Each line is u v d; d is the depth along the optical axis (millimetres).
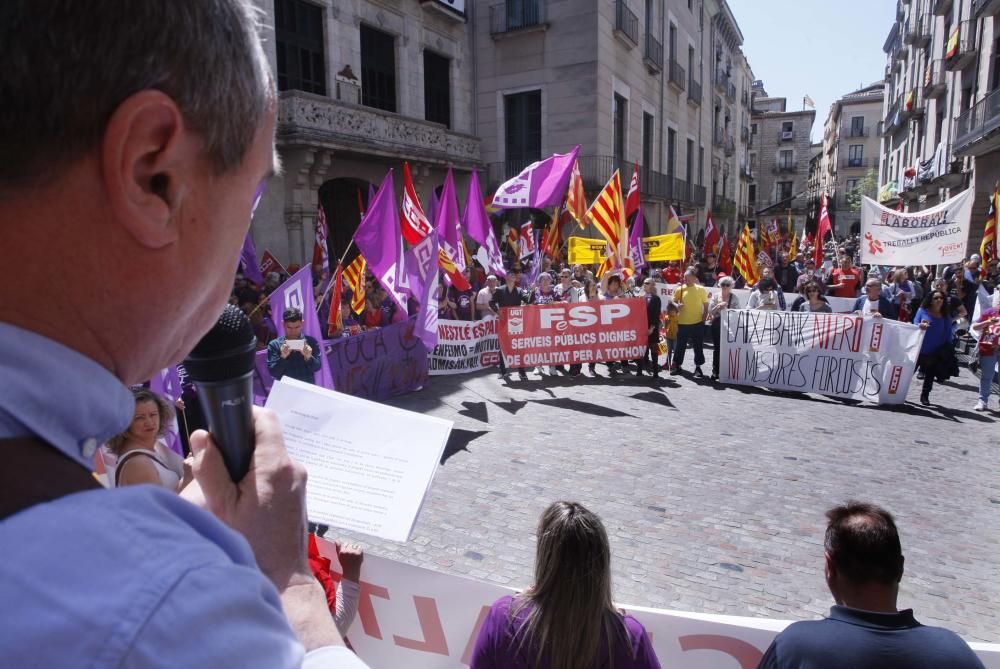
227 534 482
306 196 15883
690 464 6285
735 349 9930
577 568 1867
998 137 18016
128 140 449
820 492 5613
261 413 817
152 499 438
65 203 446
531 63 21547
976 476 6020
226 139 519
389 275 8906
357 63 17422
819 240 17062
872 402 8891
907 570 4379
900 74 36969
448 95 21594
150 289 499
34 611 351
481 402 8781
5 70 416
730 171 45500
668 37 28203
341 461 1812
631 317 10266
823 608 3918
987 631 3742
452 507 5250
